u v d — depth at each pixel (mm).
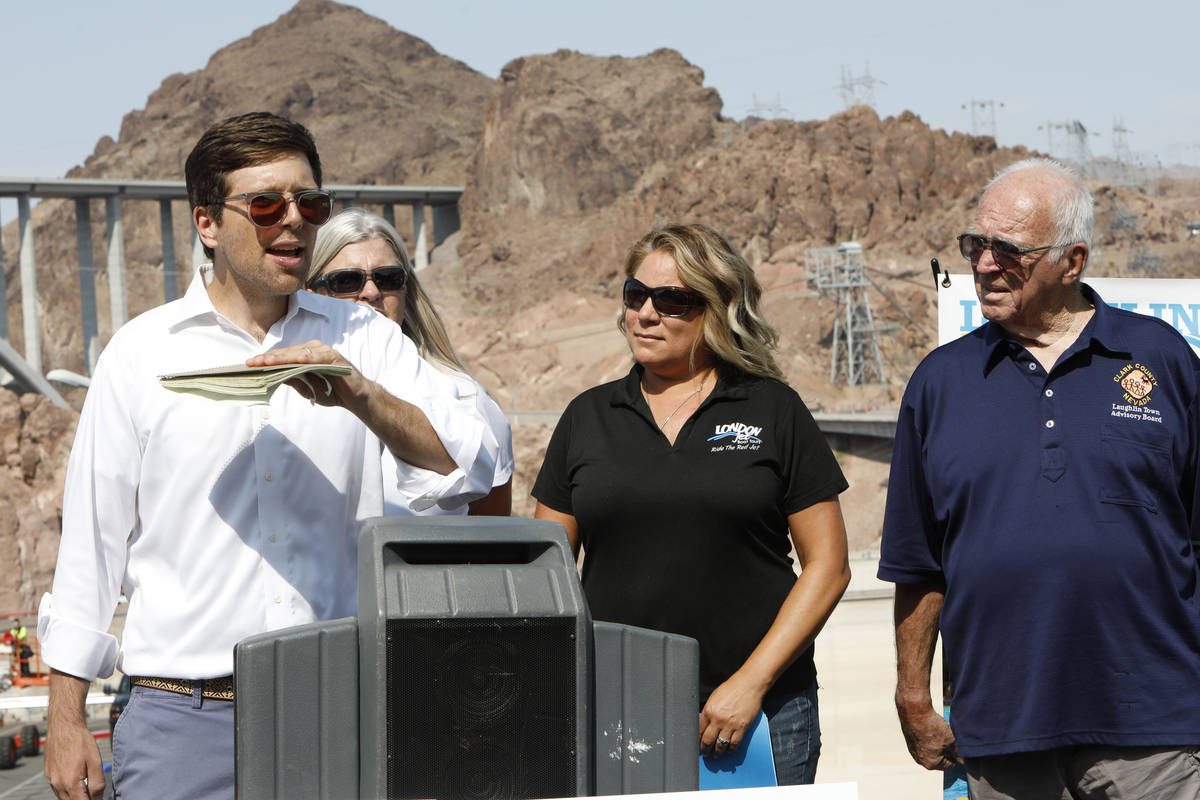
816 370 154375
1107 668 2826
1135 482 2844
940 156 198375
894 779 5664
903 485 3184
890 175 194500
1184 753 2807
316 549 2590
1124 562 2816
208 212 2488
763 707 3078
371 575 2004
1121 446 2852
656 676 2156
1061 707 2859
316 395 2266
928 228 188125
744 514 3072
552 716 1996
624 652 2146
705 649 3078
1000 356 3029
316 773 2025
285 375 2143
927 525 3182
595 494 3182
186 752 2486
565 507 3395
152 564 2555
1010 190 2930
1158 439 2855
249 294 2609
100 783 2494
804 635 2979
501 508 3480
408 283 3893
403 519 2123
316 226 2514
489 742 1970
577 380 159875
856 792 1991
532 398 159000
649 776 2152
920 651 3248
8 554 98688
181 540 2527
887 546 3234
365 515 2713
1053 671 2857
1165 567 2840
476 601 1979
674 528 3092
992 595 2916
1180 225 194500
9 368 138875
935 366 3127
